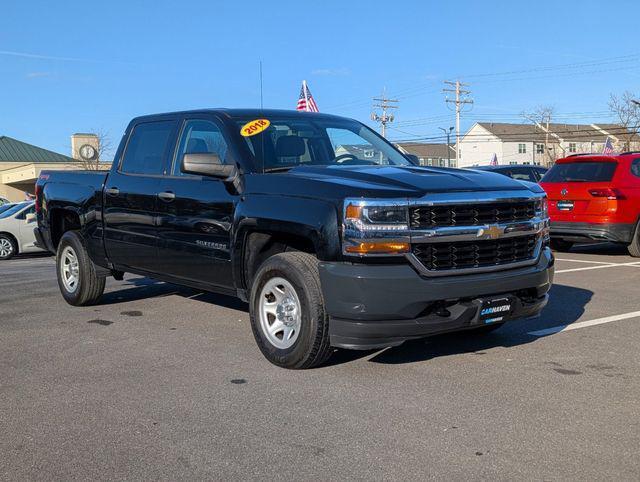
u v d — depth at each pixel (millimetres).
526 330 6105
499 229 4738
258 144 5598
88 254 7359
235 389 4594
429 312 4527
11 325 6711
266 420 4023
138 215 6469
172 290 8672
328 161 5844
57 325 6688
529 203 5016
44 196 8008
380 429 3854
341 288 4426
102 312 7320
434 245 4508
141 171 6609
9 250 15641
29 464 3492
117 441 3764
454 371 4902
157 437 3809
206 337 6074
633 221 10781
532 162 88312
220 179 5508
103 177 7082
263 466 3418
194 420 4051
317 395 4434
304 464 3428
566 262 10672
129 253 6695
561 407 4148
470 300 4633
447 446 3602
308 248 5090
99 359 5410
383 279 4336
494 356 5281
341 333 4523
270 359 5090
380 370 4953
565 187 11172
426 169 5230
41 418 4129
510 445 3600
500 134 89250
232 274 5453
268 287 5059
